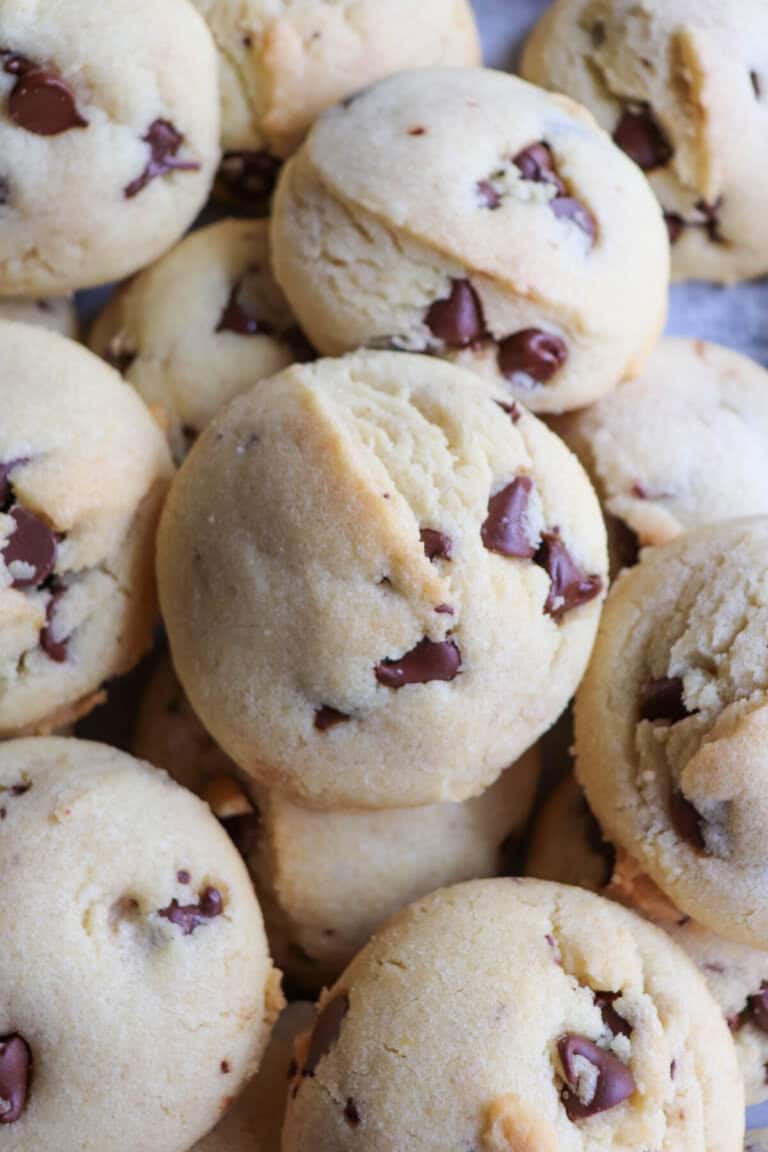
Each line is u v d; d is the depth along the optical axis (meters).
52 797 0.31
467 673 0.31
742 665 0.31
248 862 0.33
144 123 0.33
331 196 0.33
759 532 0.32
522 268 0.32
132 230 0.34
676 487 0.34
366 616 0.31
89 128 0.33
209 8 0.35
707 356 0.36
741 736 0.31
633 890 0.32
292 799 0.32
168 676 0.35
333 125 0.34
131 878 0.31
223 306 0.35
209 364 0.35
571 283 0.33
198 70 0.34
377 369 0.32
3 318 0.34
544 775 0.35
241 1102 0.32
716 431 0.35
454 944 0.31
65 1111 0.30
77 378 0.33
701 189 0.36
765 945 0.32
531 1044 0.30
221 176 0.36
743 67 0.35
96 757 0.32
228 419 0.32
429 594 0.31
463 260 0.32
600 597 0.32
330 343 0.34
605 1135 0.30
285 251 0.34
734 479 0.35
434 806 0.34
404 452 0.32
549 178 0.33
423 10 0.35
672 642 0.32
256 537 0.31
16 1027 0.30
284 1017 0.34
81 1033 0.30
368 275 0.33
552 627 0.32
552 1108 0.30
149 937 0.31
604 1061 0.30
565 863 0.34
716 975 0.32
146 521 0.33
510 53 0.38
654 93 0.35
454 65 0.36
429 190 0.32
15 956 0.30
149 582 0.33
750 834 0.31
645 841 0.32
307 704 0.31
